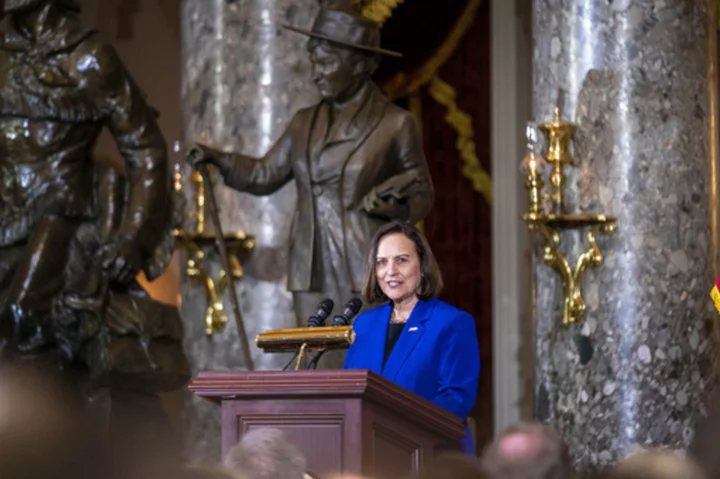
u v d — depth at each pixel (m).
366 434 14.14
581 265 24.86
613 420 24.48
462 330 17.66
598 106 25.14
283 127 30.62
